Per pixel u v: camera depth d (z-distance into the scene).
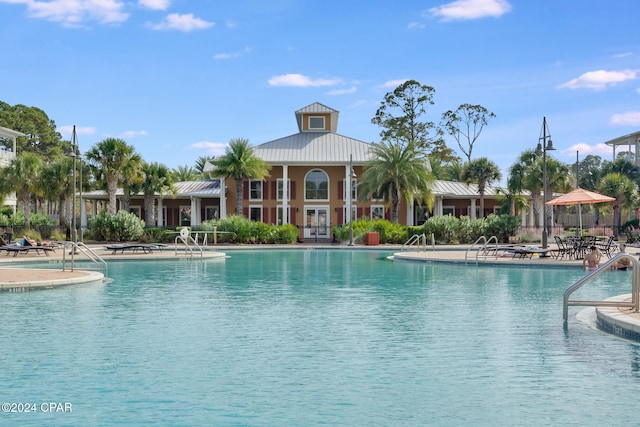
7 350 9.05
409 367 8.13
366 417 6.20
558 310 12.94
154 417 6.19
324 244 42.84
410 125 76.00
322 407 6.51
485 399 6.77
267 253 34.53
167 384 7.34
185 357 8.66
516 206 54.91
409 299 14.70
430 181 47.25
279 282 18.61
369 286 17.50
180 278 19.81
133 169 45.06
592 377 7.62
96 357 8.66
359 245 41.50
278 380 7.52
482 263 24.75
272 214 51.62
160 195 51.94
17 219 47.47
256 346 9.40
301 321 11.59
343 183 51.03
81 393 6.99
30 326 10.98
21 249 27.67
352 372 7.89
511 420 6.09
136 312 12.59
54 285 16.78
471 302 14.16
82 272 19.62
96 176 45.19
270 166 49.84
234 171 47.06
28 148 85.75
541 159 48.25
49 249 28.91
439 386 7.27
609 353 8.91
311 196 51.41
